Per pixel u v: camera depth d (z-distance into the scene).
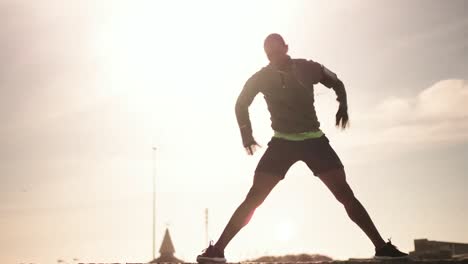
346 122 6.39
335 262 5.20
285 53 6.24
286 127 6.12
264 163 6.16
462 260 4.80
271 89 6.14
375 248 5.94
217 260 5.90
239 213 6.10
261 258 24.17
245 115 6.25
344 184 6.09
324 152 6.10
